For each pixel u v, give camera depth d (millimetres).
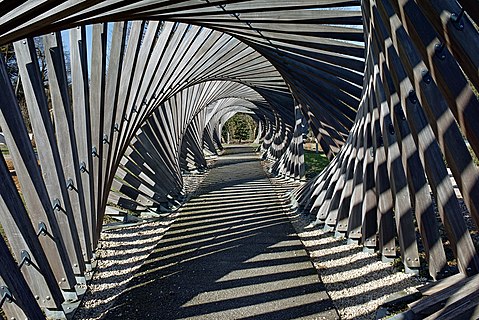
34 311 2619
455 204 2709
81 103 4188
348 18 4082
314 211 6301
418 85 2184
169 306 3400
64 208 3658
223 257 4676
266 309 3242
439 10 1636
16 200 2693
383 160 4062
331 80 5863
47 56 3568
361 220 4801
